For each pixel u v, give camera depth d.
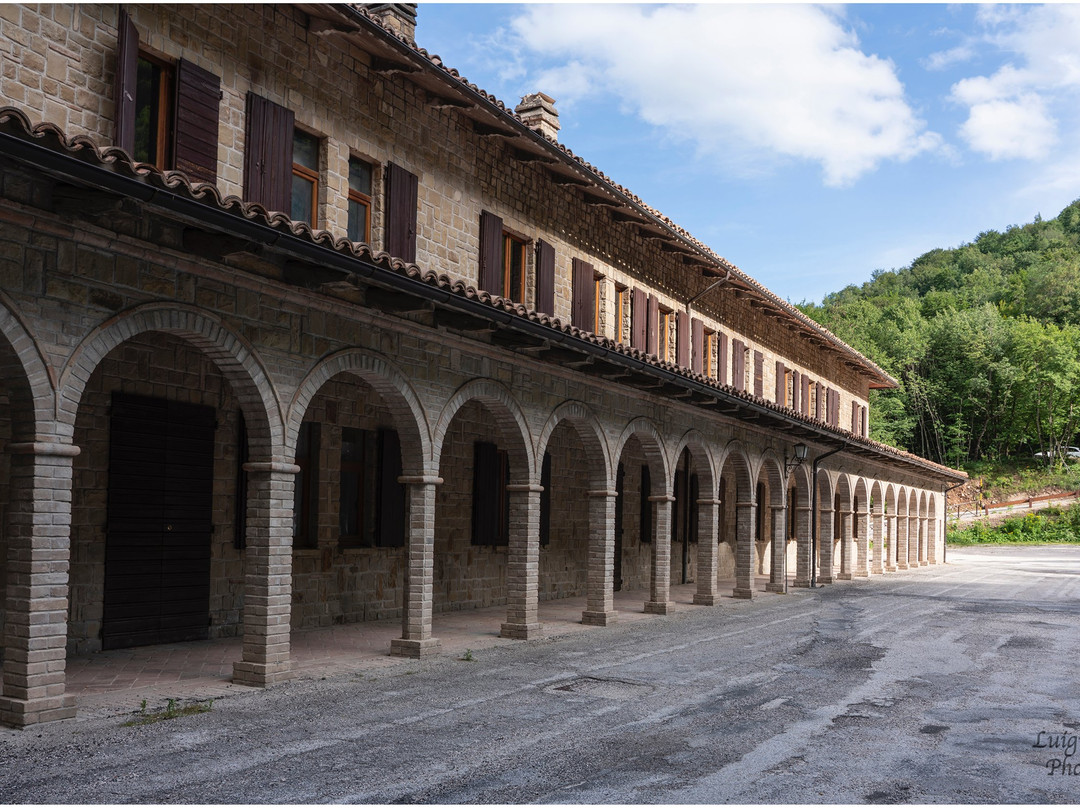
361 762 7.02
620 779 6.75
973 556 48.47
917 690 10.60
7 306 7.23
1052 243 128.50
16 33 8.70
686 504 26.52
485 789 6.45
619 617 16.98
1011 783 6.96
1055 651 14.16
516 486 13.92
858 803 6.34
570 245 17.77
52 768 6.54
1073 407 77.00
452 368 12.41
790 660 12.53
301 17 11.92
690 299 22.59
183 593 12.47
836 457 28.03
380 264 9.38
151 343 12.16
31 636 7.51
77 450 7.71
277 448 9.72
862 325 86.62
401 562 16.22
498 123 14.62
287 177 11.46
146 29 9.90
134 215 7.91
